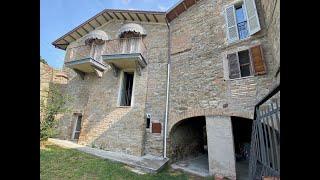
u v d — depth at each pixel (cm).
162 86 895
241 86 681
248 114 643
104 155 754
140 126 847
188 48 872
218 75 747
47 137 802
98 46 1065
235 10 797
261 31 681
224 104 703
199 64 816
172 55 920
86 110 970
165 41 967
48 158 619
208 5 870
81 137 923
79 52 1109
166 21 979
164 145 809
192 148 1011
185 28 918
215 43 794
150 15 992
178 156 874
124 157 762
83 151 770
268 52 651
